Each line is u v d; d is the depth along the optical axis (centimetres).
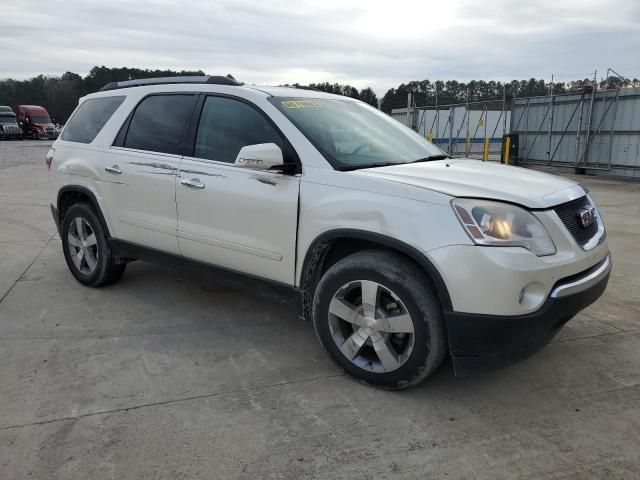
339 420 279
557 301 276
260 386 313
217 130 376
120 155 430
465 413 287
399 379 297
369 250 306
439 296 274
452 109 2295
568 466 244
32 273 530
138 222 421
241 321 413
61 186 484
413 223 278
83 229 477
